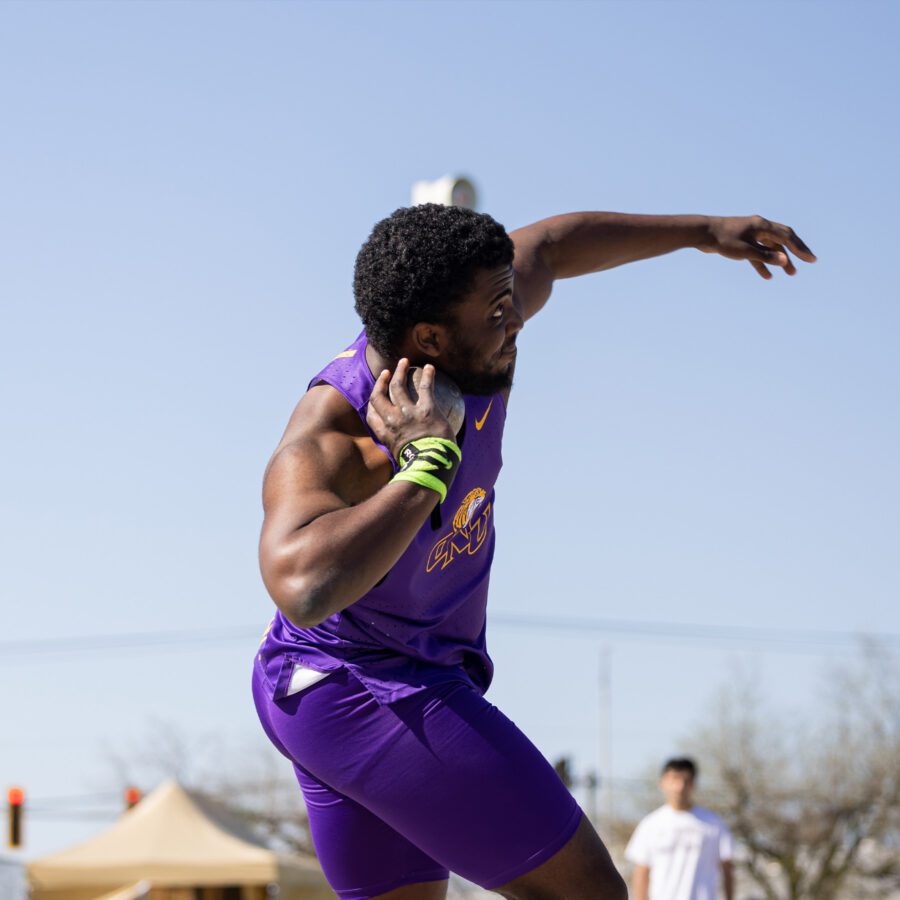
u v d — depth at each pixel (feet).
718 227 21.71
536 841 15.44
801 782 213.87
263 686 16.58
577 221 21.12
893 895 212.43
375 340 15.76
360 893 17.94
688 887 48.14
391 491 14.12
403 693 15.61
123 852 79.10
